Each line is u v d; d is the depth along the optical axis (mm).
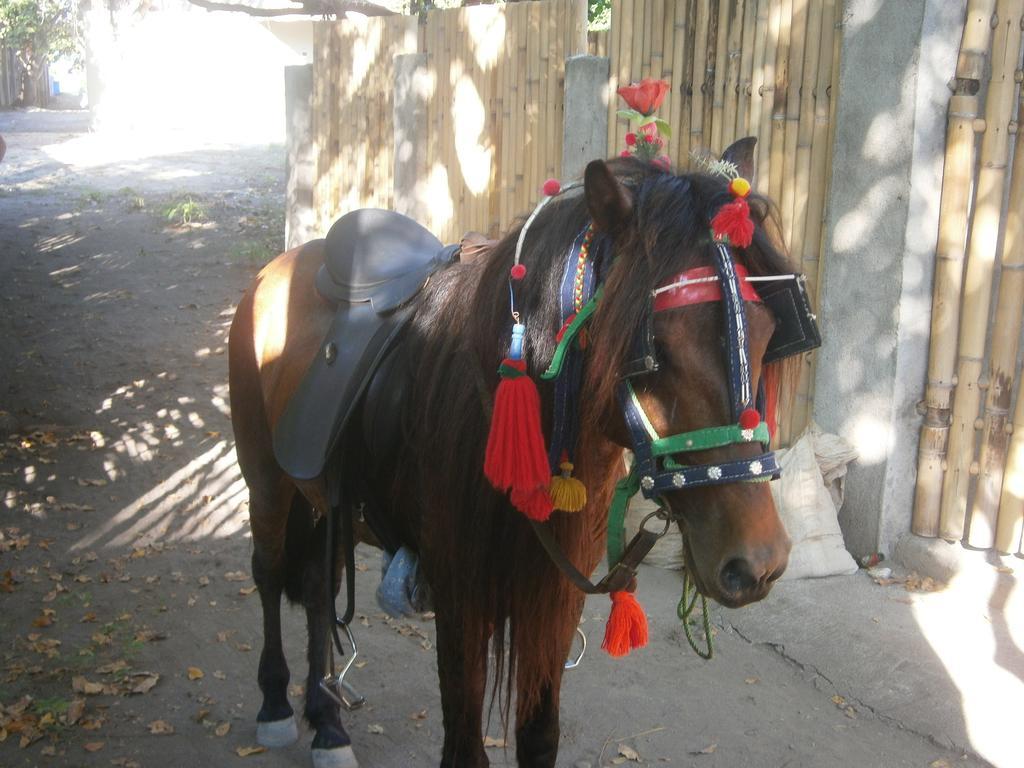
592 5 8273
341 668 3781
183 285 8883
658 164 1998
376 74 7281
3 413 6367
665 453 1783
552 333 2000
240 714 3500
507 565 2203
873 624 3902
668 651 3893
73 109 28078
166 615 4207
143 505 5309
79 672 3703
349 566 2621
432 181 6820
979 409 4266
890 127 4203
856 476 4523
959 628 3877
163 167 15352
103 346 7578
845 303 4465
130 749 3264
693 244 1788
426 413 2248
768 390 1909
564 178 5633
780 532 1773
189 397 6707
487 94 6289
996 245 4191
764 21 4656
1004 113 4051
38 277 9258
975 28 4043
